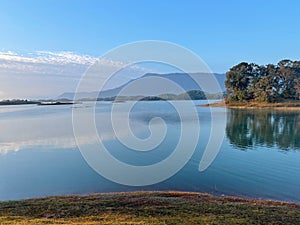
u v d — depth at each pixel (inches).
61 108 2965.1
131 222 256.5
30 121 1667.1
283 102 2464.3
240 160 657.0
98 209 311.6
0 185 492.1
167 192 415.2
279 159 668.1
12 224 249.6
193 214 290.2
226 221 264.7
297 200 405.7
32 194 446.0
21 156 731.4
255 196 420.8
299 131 1143.0
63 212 303.1
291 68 2608.3
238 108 2293.3
